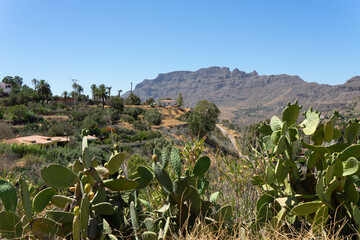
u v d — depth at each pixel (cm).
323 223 165
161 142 1769
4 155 1539
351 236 166
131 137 3684
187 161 243
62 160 1645
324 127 189
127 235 163
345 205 172
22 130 4447
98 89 8788
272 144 204
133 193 195
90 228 142
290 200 180
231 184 224
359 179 175
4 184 136
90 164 167
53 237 137
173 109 9475
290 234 163
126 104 10350
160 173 179
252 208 214
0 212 132
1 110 5753
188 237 155
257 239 166
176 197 179
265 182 204
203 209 183
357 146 174
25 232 138
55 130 4031
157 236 157
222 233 160
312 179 192
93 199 156
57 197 157
